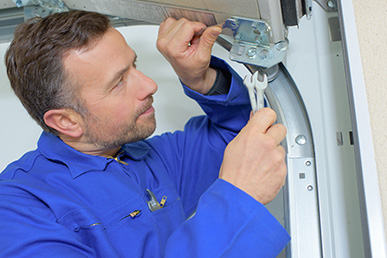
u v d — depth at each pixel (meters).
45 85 0.89
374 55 0.73
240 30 0.91
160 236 0.96
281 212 1.21
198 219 0.74
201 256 0.70
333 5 1.10
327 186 0.95
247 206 0.73
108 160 0.99
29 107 0.96
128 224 0.92
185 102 1.50
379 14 0.77
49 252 0.76
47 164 0.98
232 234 0.71
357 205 0.90
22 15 1.42
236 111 1.11
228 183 0.75
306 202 0.94
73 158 0.97
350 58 0.72
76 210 0.87
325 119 1.03
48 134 1.03
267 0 0.75
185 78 1.02
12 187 0.89
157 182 1.07
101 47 0.88
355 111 0.68
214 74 1.06
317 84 1.07
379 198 0.61
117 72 0.89
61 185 0.93
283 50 0.92
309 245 0.90
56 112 0.92
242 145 0.76
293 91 1.06
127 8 0.96
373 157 0.64
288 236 0.74
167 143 1.19
